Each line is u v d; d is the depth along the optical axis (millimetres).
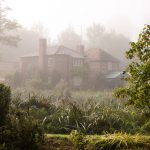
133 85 8836
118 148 8961
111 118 13586
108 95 34000
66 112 14414
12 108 9961
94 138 9422
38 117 14320
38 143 8688
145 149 8820
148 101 8570
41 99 17312
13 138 8406
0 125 8820
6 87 9188
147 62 8438
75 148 9125
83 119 13484
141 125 13500
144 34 8844
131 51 8922
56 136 10367
